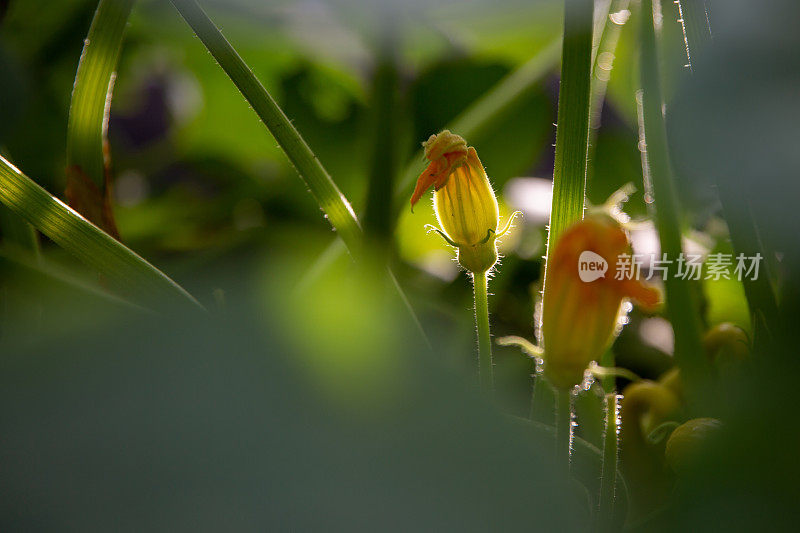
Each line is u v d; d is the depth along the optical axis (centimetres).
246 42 171
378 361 96
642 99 111
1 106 124
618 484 106
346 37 168
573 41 104
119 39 111
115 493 95
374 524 95
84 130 111
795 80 99
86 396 96
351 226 109
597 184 164
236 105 189
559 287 100
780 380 100
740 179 104
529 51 174
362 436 95
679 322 111
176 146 194
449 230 108
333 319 95
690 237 132
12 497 95
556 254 100
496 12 144
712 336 113
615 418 104
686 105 103
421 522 95
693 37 105
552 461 97
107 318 98
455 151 107
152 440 96
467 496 95
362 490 95
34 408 96
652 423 114
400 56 135
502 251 149
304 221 179
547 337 101
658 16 111
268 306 96
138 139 191
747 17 100
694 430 104
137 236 171
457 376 96
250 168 197
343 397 95
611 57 118
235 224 176
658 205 111
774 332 107
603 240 99
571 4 103
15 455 96
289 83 185
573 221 105
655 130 111
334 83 184
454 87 176
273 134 108
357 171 187
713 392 110
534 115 171
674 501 103
